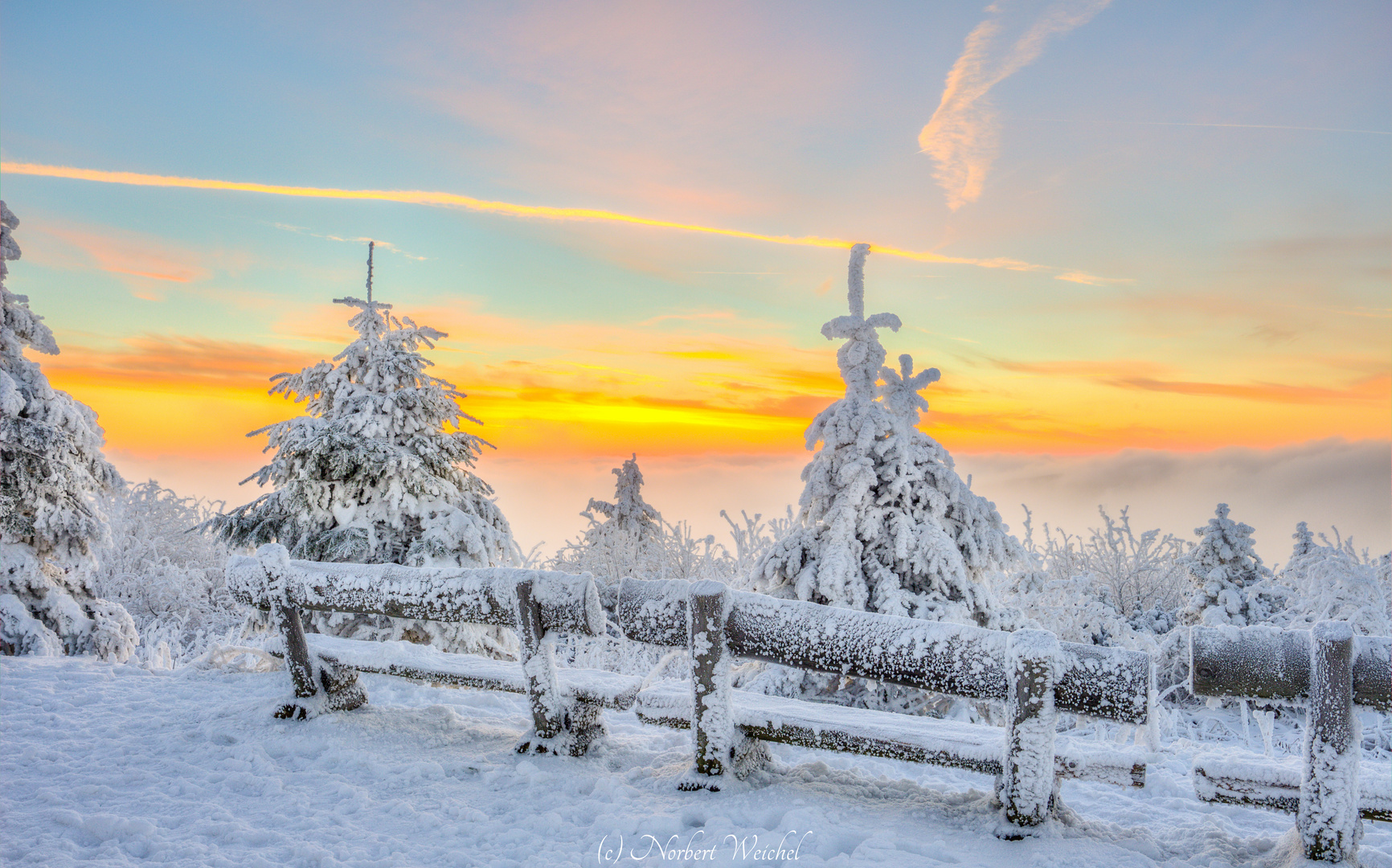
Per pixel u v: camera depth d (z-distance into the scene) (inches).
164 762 186.4
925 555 396.2
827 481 412.2
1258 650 135.9
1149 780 186.1
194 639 844.0
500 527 549.3
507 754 192.5
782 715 171.3
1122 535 791.7
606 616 186.9
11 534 423.2
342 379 521.3
